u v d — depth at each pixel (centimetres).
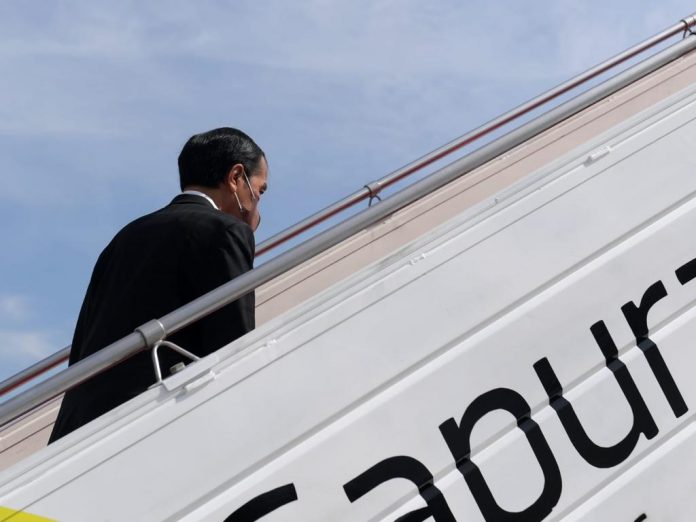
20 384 439
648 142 384
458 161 363
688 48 432
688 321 371
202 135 400
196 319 309
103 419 286
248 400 301
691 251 378
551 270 353
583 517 334
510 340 340
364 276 327
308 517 298
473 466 323
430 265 336
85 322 373
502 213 353
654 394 356
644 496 344
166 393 293
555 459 335
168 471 286
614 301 359
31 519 271
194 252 351
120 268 362
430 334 329
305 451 304
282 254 327
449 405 325
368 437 312
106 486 280
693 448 357
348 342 318
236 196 395
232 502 291
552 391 341
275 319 312
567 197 364
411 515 311
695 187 386
